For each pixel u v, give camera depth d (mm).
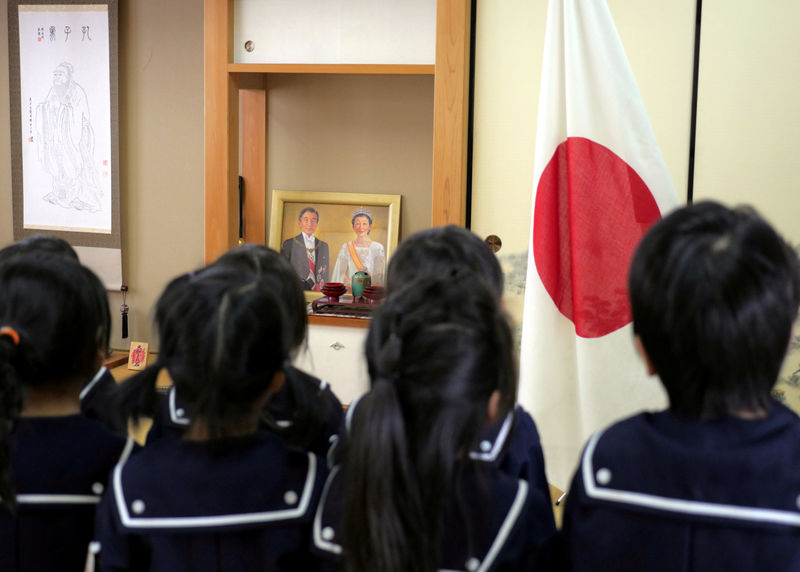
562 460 2291
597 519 987
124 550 1085
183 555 1068
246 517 1072
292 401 1431
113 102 3908
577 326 2188
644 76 2883
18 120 4023
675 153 2896
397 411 938
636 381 2172
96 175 3982
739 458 907
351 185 3789
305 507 1105
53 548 1181
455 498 1019
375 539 930
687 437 946
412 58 3234
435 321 985
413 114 3701
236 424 1109
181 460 1095
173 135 3936
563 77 2242
